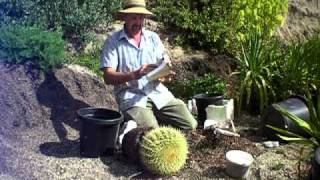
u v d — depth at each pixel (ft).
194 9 20.84
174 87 18.25
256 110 17.90
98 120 12.98
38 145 13.84
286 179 12.98
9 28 15.61
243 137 15.58
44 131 14.64
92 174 12.53
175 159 12.54
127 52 14.52
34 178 12.13
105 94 16.69
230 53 20.43
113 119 13.30
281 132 14.15
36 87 15.34
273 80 17.94
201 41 20.29
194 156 13.78
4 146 13.38
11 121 14.38
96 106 16.22
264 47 18.30
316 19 27.40
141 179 12.51
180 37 20.27
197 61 19.48
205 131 15.11
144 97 14.71
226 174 13.03
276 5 21.89
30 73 15.44
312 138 13.41
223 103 16.38
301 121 13.29
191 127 15.31
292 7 26.94
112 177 12.50
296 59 17.57
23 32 15.61
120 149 13.80
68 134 14.74
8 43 15.19
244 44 19.58
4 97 14.58
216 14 20.58
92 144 13.24
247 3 20.89
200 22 20.27
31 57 15.60
